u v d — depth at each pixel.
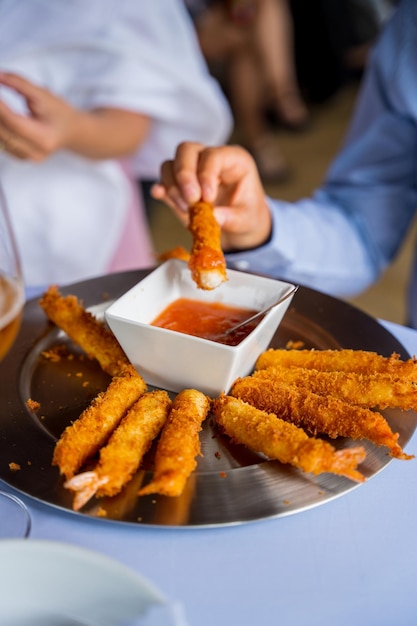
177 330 0.75
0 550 0.50
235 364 0.68
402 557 0.56
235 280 0.78
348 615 0.52
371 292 1.96
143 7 1.29
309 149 2.84
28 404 0.69
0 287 0.66
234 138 2.84
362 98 1.19
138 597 0.48
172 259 0.79
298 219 1.03
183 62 1.35
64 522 0.59
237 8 2.68
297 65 3.13
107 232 1.41
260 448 0.63
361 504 0.60
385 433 0.62
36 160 1.20
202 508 0.58
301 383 0.70
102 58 1.29
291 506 0.58
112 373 0.73
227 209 0.87
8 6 1.25
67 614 0.49
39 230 1.36
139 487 0.60
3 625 0.49
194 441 0.62
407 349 0.79
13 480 0.60
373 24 2.99
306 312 0.83
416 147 1.12
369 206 1.15
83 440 0.62
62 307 0.78
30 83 1.17
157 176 1.53
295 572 0.55
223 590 0.54
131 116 1.33
